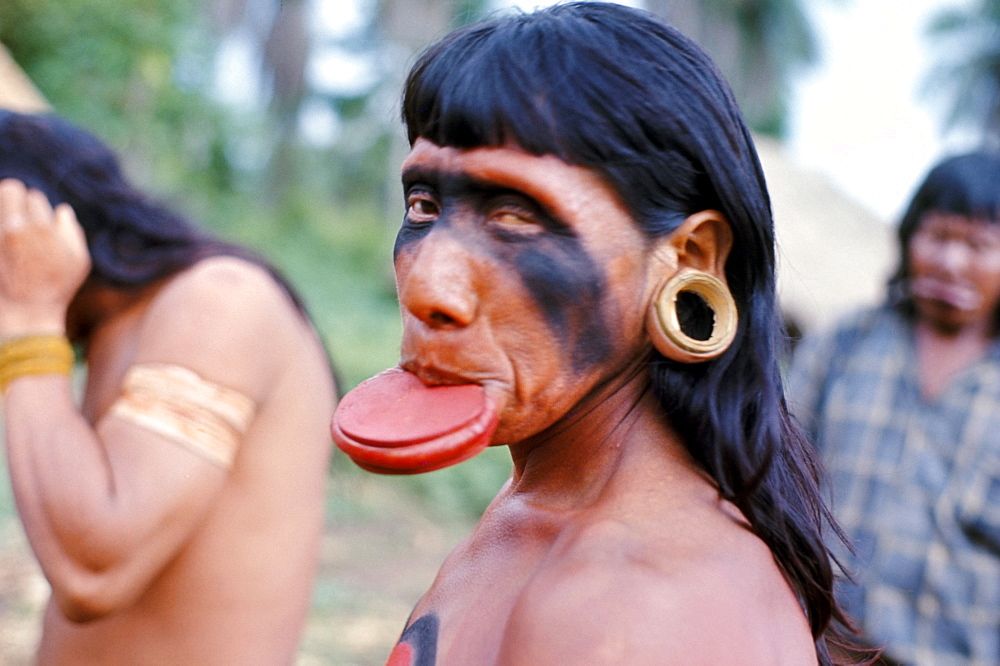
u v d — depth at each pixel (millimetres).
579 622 1029
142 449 2148
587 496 1287
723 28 34688
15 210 2285
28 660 5016
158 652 2342
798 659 1150
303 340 2564
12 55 12648
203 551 2338
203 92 17859
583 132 1170
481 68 1193
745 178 1266
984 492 3387
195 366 2232
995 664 3326
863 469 3543
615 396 1290
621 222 1203
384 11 30484
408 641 1309
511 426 1228
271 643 2443
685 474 1265
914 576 3377
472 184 1192
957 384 3500
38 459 2141
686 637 1029
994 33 41125
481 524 1420
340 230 27344
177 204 2658
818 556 1357
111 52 13062
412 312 1208
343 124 38844
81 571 2096
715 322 1236
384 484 10438
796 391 3762
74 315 2473
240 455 2367
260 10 33469
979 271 3465
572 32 1215
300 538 2498
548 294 1181
